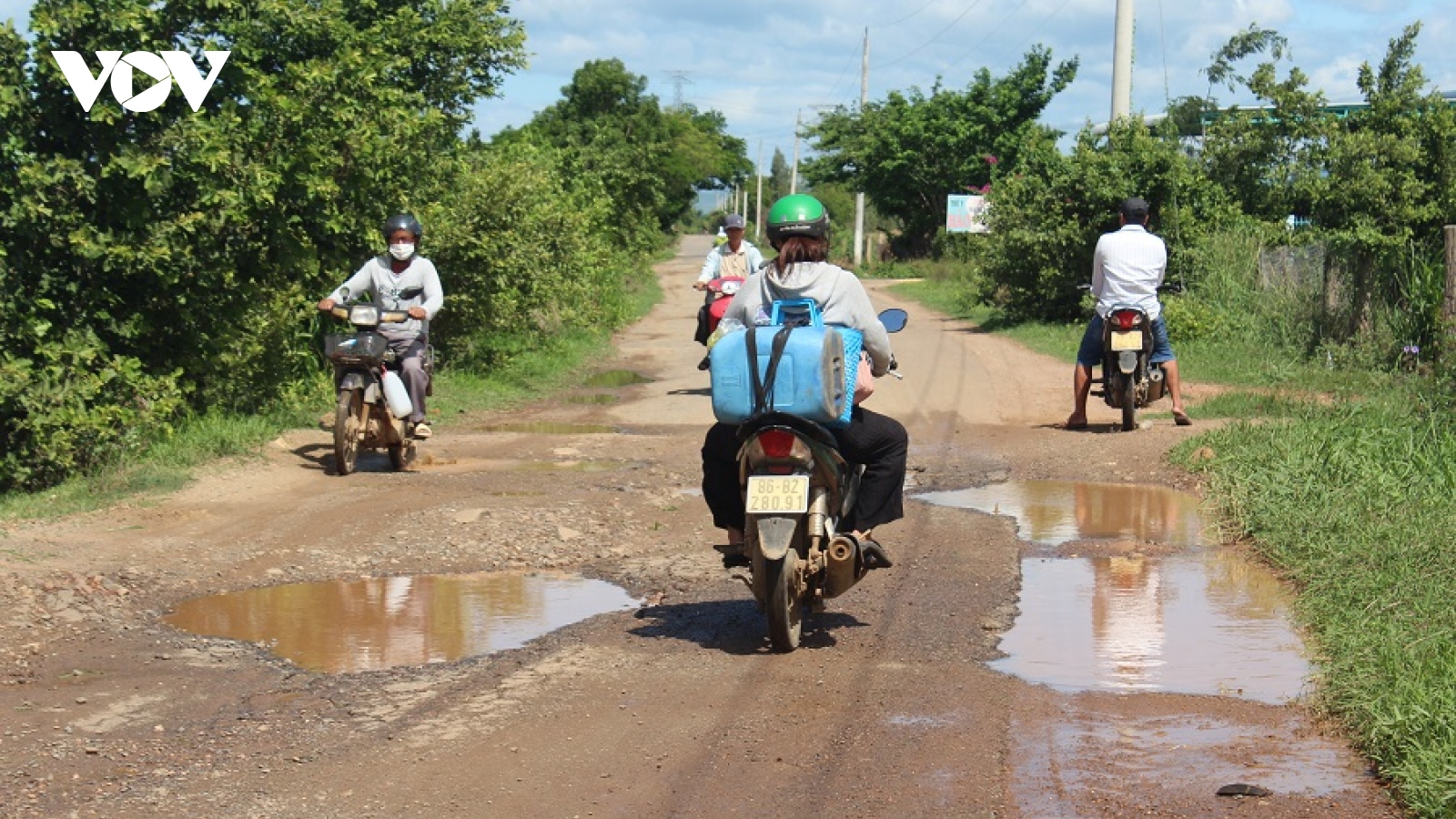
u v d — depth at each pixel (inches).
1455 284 509.7
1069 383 618.2
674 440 470.6
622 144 1834.4
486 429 506.6
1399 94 673.6
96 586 265.9
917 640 237.5
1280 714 196.7
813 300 234.5
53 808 164.6
